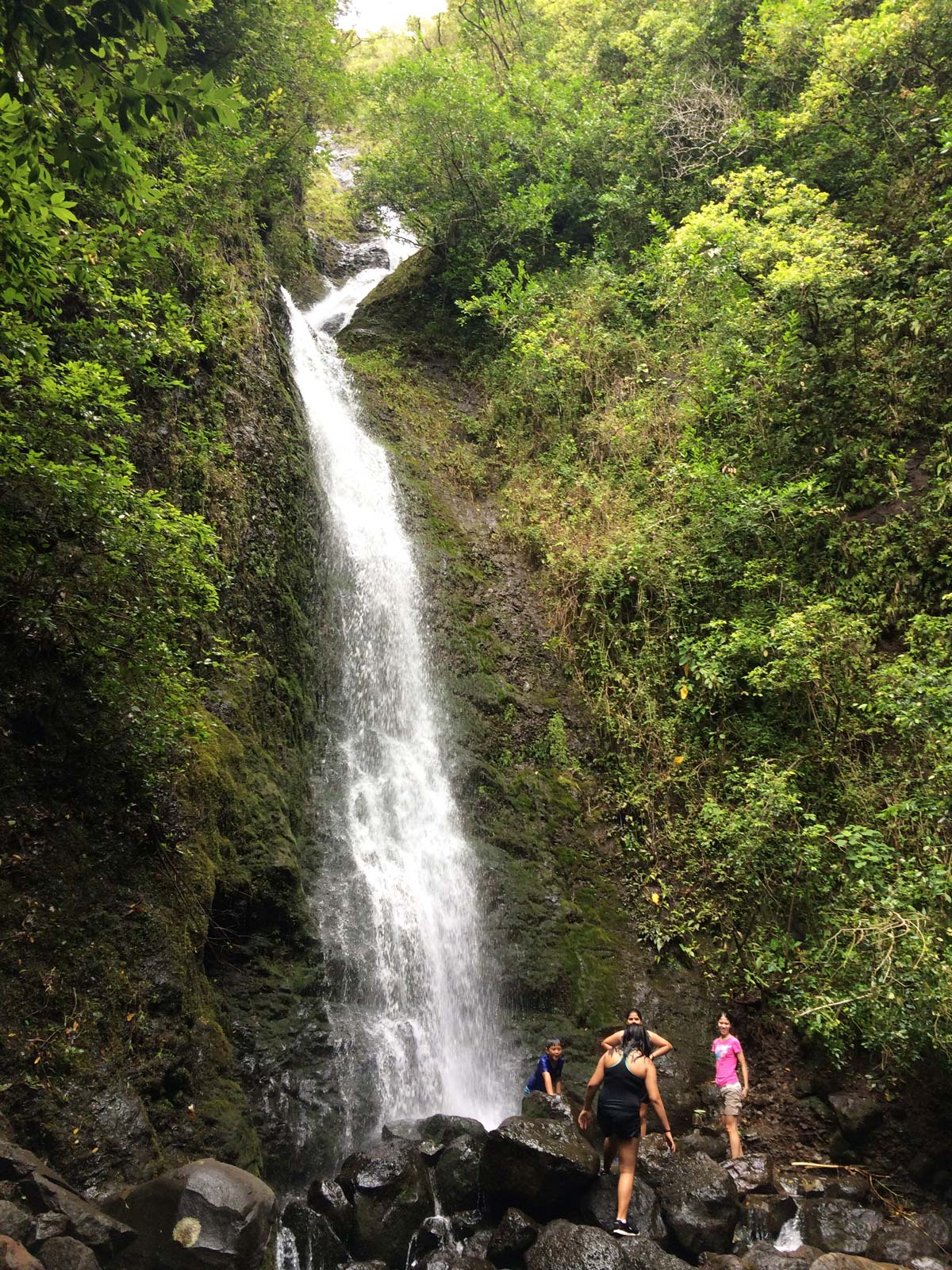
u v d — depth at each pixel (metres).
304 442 11.91
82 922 6.20
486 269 18.86
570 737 12.00
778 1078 8.79
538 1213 6.23
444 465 15.53
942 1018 7.07
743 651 10.88
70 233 7.24
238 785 8.16
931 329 11.58
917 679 8.40
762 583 11.23
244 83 14.98
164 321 9.73
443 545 13.68
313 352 15.18
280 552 10.31
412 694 11.53
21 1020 5.58
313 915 8.30
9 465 5.96
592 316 16.59
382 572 12.16
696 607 11.95
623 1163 6.25
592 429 15.18
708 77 17.83
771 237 12.20
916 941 7.22
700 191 17.12
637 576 12.57
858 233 13.11
